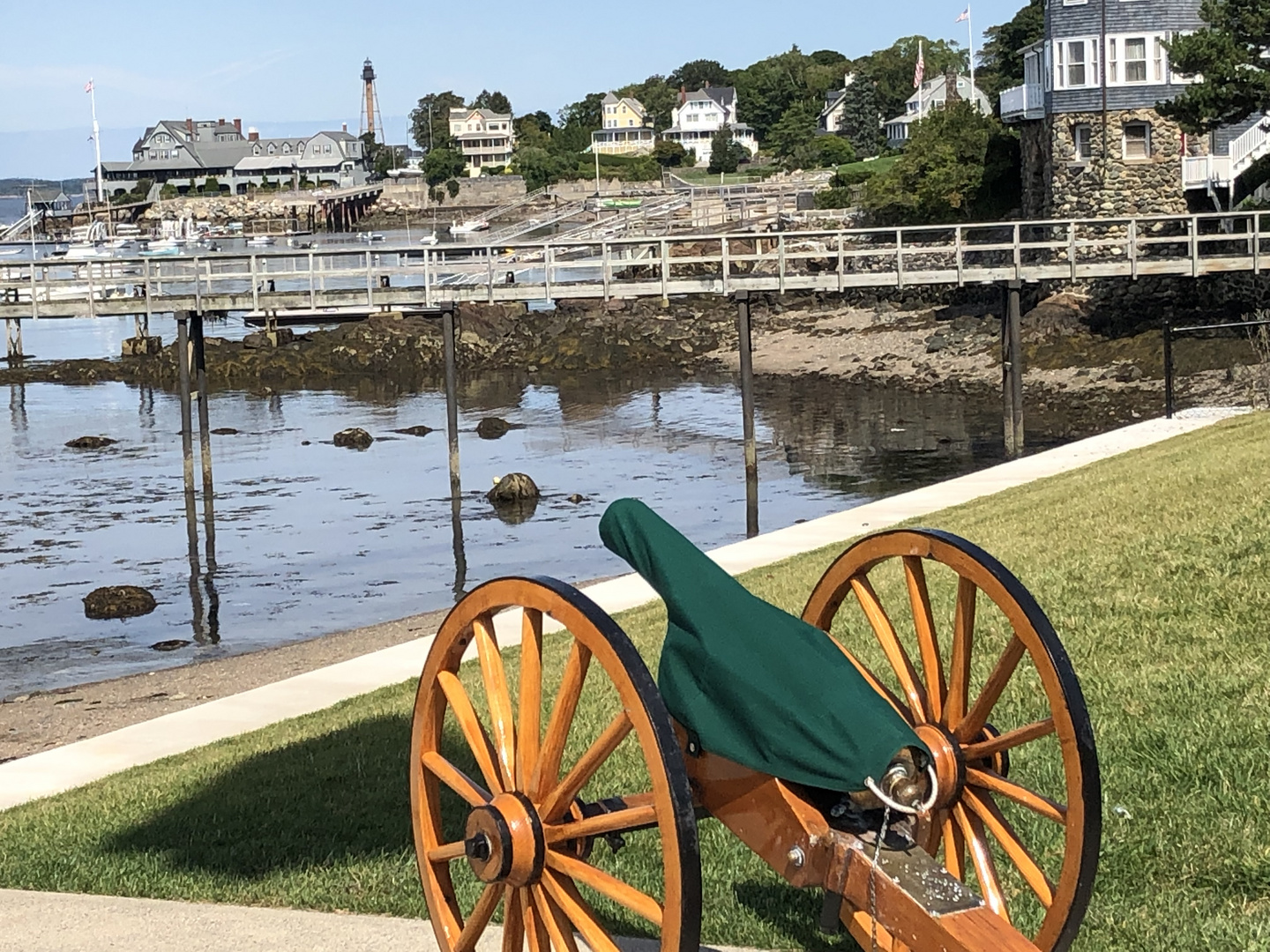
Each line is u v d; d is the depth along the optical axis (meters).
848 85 157.00
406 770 8.82
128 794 9.16
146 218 165.38
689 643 4.23
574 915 4.34
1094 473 17.88
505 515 30.28
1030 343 45.12
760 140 187.00
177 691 17.42
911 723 4.86
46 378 57.81
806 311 59.47
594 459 37.16
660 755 3.86
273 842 7.41
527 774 4.42
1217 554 10.32
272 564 26.12
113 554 27.41
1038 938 4.38
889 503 19.58
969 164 58.84
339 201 158.50
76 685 18.55
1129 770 6.59
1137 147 48.16
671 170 161.62
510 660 11.92
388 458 38.06
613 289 33.75
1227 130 47.75
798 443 37.94
